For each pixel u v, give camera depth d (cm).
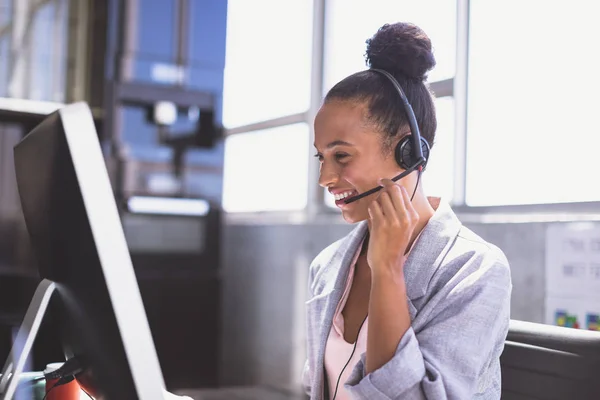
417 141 110
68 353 100
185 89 367
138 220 358
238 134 451
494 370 110
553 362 113
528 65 261
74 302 83
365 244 127
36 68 331
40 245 93
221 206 382
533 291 248
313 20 388
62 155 72
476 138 285
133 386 68
